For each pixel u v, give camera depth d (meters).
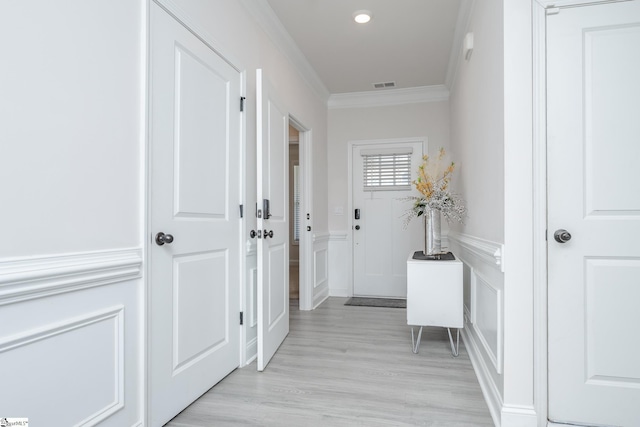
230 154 2.32
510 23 1.74
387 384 2.18
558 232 1.70
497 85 1.90
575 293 1.70
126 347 1.50
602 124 1.69
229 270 2.30
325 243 4.70
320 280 4.48
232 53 2.36
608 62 1.69
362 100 4.76
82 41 1.31
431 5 2.77
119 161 1.47
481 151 2.34
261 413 1.84
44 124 1.18
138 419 1.56
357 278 4.78
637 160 1.66
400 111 4.67
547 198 1.72
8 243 1.08
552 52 1.72
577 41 1.71
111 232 1.43
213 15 2.13
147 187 1.60
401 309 4.09
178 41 1.82
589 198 1.70
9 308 1.08
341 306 4.23
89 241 1.34
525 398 1.70
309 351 2.75
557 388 1.71
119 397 1.46
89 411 1.33
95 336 1.36
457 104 3.66
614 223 1.68
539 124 1.71
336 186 4.85
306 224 4.07
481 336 2.29
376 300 4.55
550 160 1.72
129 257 1.50
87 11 1.33
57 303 1.22
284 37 3.16
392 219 4.69
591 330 1.69
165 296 1.72
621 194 1.68
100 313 1.37
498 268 1.84
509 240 1.72
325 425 1.74
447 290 2.63
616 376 1.67
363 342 2.96
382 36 3.24
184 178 1.86
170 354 1.76
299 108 3.72
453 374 2.33
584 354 1.70
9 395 1.08
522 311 1.71
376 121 4.74
